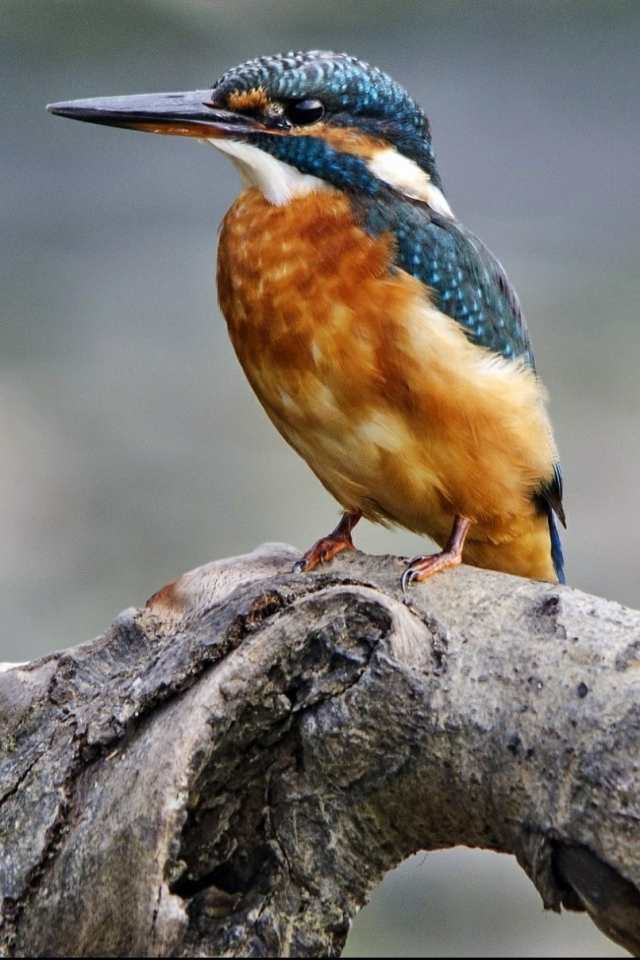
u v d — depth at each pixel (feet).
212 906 21.03
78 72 78.48
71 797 21.63
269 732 21.29
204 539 60.03
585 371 67.87
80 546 59.67
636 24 87.76
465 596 21.66
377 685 20.83
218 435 67.26
